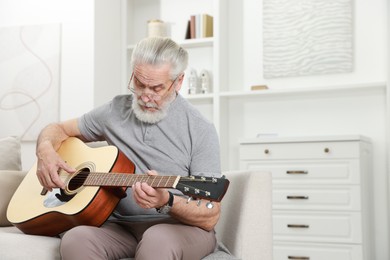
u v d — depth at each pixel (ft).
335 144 11.58
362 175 11.57
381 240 12.71
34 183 6.98
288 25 13.66
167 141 6.37
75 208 5.89
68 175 6.47
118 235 5.91
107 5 13.99
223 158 13.66
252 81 14.10
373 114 12.92
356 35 13.20
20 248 6.02
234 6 14.35
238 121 14.10
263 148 12.19
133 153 6.57
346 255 11.40
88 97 13.35
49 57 13.67
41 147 6.66
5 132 13.91
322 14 13.39
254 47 14.11
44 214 6.16
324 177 11.64
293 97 13.60
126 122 6.64
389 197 12.29
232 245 6.39
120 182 5.75
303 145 11.84
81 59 13.47
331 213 11.55
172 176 5.32
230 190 6.92
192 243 5.56
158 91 6.07
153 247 5.22
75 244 5.40
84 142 7.22
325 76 13.42
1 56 14.03
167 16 14.96
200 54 14.55
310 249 11.68
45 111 13.62
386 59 12.57
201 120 6.38
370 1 13.12
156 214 6.29
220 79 13.71
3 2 14.21
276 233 11.96
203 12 14.57
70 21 13.61
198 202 5.21
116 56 14.38
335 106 13.25
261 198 6.34
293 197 11.84
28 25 13.89
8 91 13.94
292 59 13.60
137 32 15.23
